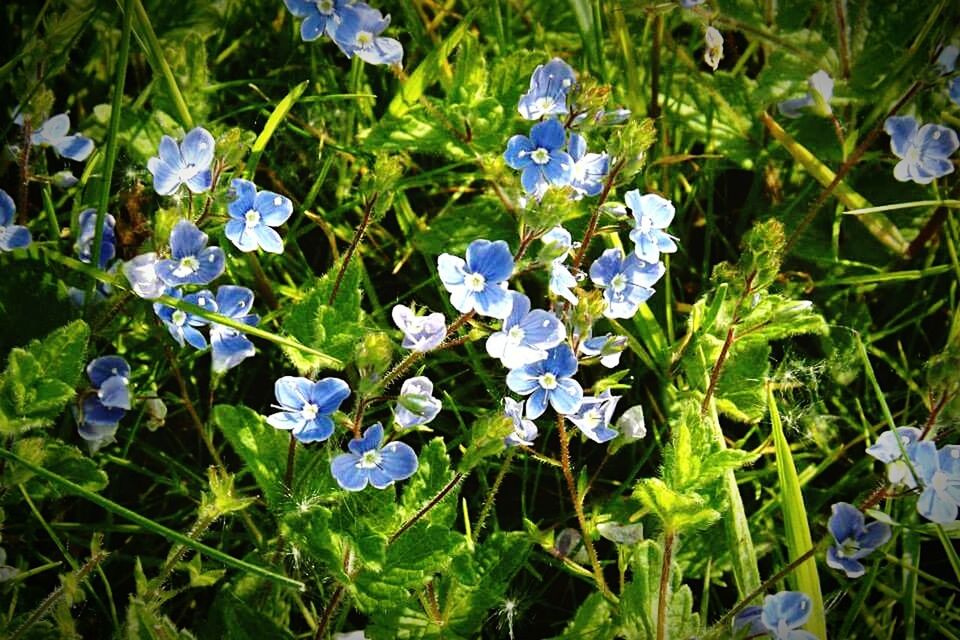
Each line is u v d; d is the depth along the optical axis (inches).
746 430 10.8
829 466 10.9
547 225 8.7
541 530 10.3
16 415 8.8
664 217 9.6
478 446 8.6
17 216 10.2
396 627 9.1
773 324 9.9
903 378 11.0
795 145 10.9
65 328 8.9
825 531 10.3
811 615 9.0
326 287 9.4
